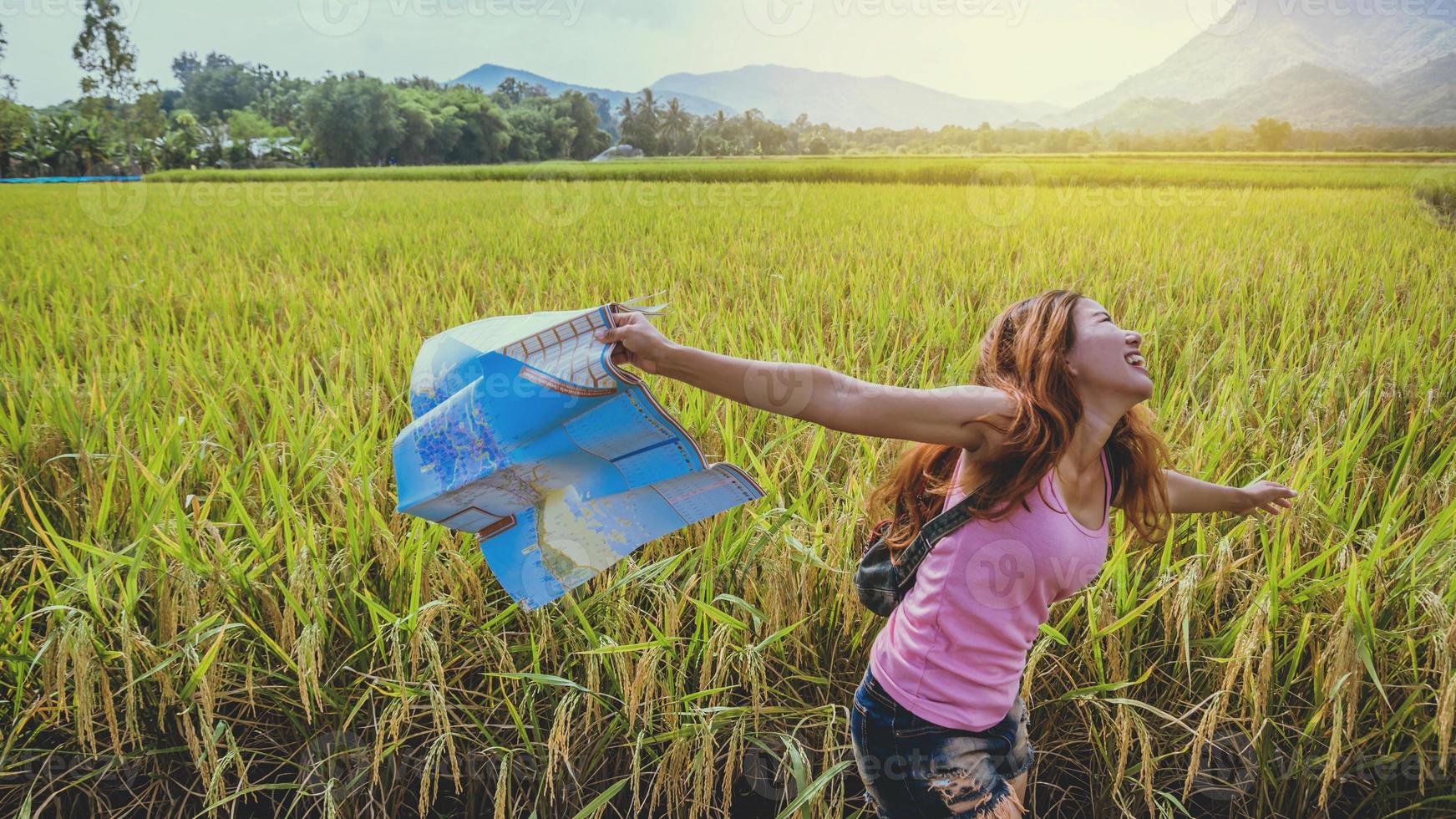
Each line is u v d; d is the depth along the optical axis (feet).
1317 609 8.13
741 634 8.15
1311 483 9.80
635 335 4.88
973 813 5.30
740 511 9.18
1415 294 22.61
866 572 5.85
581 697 7.82
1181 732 7.88
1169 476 6.50
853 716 5.74
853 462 10.27
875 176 107.55
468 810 7.71
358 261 29.76
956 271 25.66
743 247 32.09
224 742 7.56
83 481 10.17
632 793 7.65
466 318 19.70
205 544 8.53
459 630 8.39
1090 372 4.93
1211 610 8.56
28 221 50.26
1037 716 8.14
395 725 7.08
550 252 32.73
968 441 5.01
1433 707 7.49
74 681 7.50
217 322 19.62
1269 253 30.07
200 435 11.25
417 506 5.29
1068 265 26.14
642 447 5.16
